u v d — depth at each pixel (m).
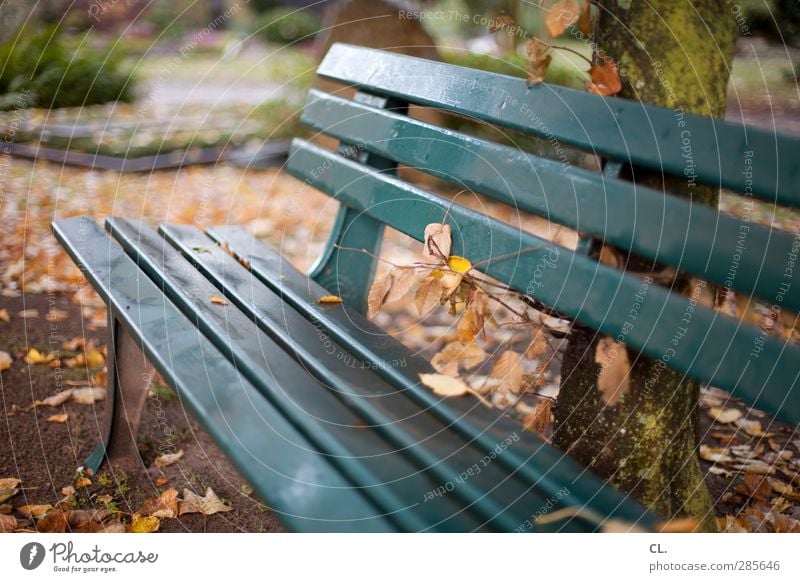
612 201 1.22
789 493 1.86
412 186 1.67
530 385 1.65
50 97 7.29
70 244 1.95
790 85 7.51
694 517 1.58
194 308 1.56
